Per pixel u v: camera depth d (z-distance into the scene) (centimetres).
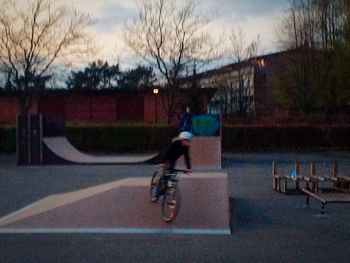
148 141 3431
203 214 1059
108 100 4447
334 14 3944
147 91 4359
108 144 3438
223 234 983
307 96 4084
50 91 4284
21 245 895
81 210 1084
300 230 1035
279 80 4391
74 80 7119
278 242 927
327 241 938
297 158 2916
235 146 3466
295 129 3509
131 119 4441
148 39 3962
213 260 799
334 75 3866
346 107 4094
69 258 809
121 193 1145
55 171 2212
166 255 827
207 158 2372
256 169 2303
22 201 1434
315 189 1464
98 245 894
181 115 2934
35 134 2484
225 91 4928
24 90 3894
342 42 3784
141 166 2388
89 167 2364
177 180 1066
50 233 982
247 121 3794
